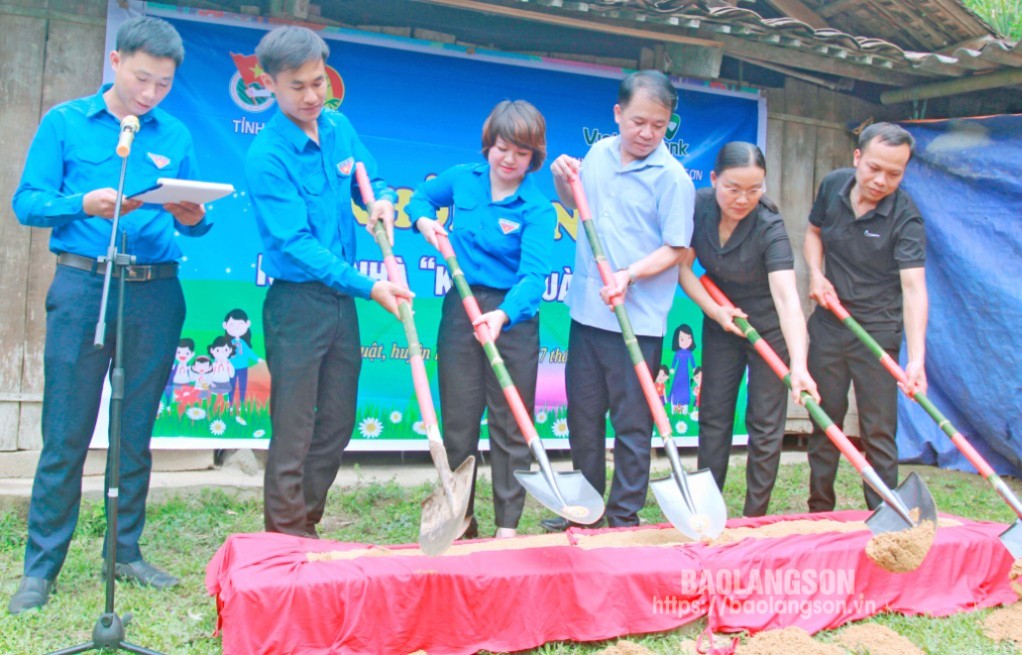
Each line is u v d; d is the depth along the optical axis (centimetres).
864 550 303
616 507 371
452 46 490
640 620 280
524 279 340
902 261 379
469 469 266
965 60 504
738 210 367
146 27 291
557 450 546
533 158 344
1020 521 329
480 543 308
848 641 283
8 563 342
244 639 246
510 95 505
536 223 347
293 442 312
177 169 316
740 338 391
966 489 521
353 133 346
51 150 296
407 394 495
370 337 487
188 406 455
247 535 294
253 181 304
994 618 302
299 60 293
